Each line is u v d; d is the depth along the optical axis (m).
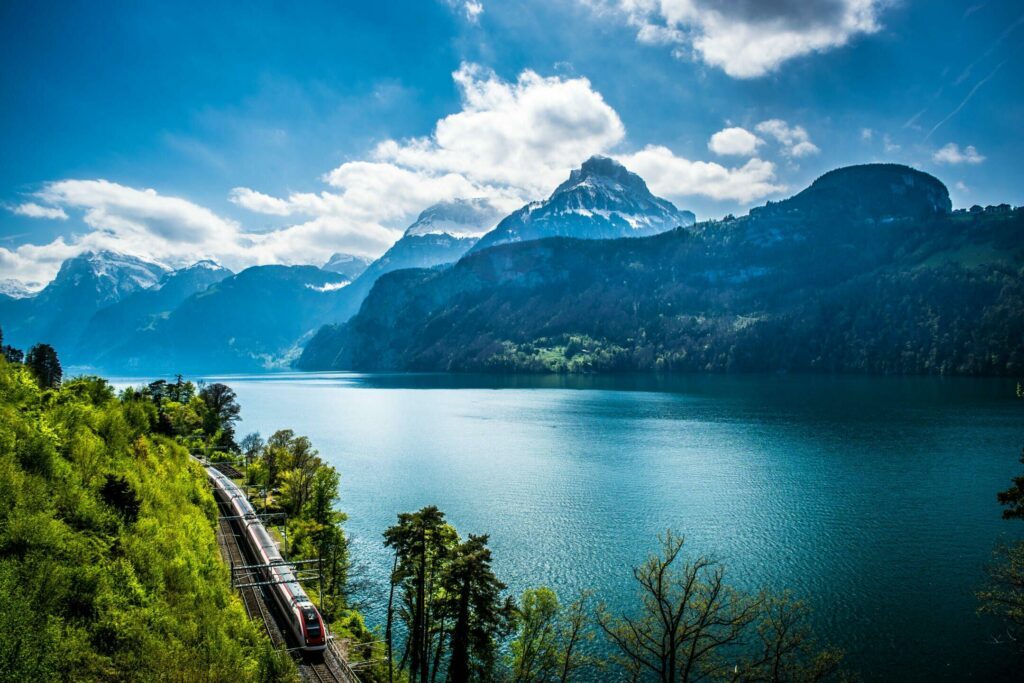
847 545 92.56
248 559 82.94
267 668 51.09
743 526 102.69
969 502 112.94
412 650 56.62
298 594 66.75
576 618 59.75
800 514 108.25
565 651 61.97
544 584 80.94
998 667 60.81
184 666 42.66
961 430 185.12
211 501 95.56
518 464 156.00
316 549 79.31
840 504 113.75
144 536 62.03
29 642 38.12
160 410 126.44
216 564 69.75
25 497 52.06
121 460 76.50
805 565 85.19
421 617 53.78
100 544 53.25
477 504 119.00
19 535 47.38
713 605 62.50
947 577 80.50
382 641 67.56
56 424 69.19
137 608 48.91
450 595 51.78
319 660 58.22
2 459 53.84
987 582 78.56
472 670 52.47
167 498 77.94
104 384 101.94
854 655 63.16
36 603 42.19
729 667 59.00
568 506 116.50
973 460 145.50
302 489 105.56
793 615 67.88
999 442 165.88
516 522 107.06
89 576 47.44
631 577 82.75
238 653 49.88
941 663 61.69
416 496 125.75
